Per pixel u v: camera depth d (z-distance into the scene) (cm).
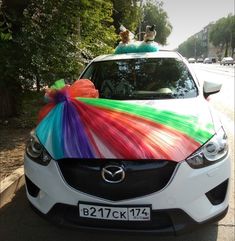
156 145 271
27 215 374
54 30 692
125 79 427
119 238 328
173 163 265
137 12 1939
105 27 955
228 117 911
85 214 273
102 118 306
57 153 281
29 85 688
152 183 264
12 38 641
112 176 265
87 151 273
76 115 317
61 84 376
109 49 884
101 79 435
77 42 744
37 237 333
